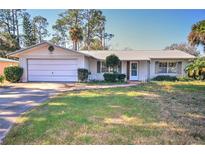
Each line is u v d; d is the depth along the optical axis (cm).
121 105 836
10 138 493
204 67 2047
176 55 2305
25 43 4722
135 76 2323
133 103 880
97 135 500
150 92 1262
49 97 1093
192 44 1955
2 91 1341
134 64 2323
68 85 1678
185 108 802
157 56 2283
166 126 571
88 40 4541
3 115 705
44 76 1991
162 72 2303
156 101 945
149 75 2303
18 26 4650
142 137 489
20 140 480
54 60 1972
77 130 532
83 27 4503
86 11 4494
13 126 580
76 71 1953
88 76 2097
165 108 794
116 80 2034
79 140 473
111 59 2086
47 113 702
